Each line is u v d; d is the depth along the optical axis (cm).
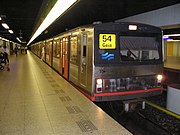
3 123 390
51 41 1489
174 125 516
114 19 1461
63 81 873
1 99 567
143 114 598
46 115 436
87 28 552
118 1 826
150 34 568
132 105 538
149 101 734
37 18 1417
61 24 1698
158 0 802
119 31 528
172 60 2705
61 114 442
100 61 511
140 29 552
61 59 1039
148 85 570
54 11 840
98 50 509
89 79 530
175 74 1156
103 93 514
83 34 593
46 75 1066
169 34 1738
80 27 628
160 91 596
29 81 873
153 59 579
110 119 414
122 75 532
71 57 780
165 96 794
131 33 541
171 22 895
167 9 921
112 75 521
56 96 603
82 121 402
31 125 381
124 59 535
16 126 376
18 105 509
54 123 390
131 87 545
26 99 567
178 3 848
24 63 1864
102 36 512
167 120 547
